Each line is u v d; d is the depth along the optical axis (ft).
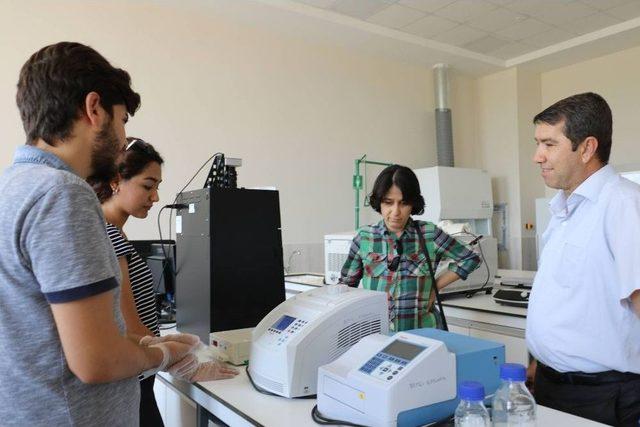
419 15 13.17
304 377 3.73
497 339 7.40
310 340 3.75
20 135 9.87
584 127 4.24
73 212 2.41
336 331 3.87
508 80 17.22
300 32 13.48
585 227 4.26
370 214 15.26
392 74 16.08
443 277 6.44
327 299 4.15
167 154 11.53
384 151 15.78
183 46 11.87
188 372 4.02
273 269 5.68
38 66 2.60
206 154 12.11
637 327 4.02
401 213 5.81
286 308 4.29
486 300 8.45
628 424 4.07
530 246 17.03
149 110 11.32
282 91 13.52
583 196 4.32
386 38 14.07
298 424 3.30
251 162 12.87
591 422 3.34
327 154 14.39
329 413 3.34
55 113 2.58
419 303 6.03
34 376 2.41
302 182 13.82
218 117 12.35
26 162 2.58
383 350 3.44
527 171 17.13
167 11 11.68
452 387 3.26
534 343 4.65
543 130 4.47
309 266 13.84
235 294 5.38
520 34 14.69
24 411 2.40
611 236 4.02
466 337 3.83
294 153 13.70
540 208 11.16
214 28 12.37
